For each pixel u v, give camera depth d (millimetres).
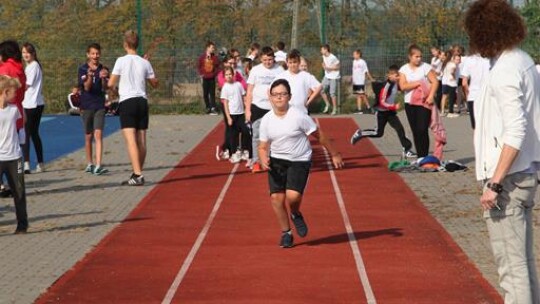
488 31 7145
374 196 15234
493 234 7297
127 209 14352
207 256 11125
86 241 12086
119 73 16656
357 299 9172
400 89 18328
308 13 35000
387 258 10883
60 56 35000
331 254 11125
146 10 34938
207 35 35062
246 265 10641
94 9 35438
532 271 7340
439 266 10445
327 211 13938
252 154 18203
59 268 10641
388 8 34500
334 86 33250
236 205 14539
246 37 35344
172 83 34938
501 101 7047
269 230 12594
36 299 9336
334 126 28766
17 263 10922
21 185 12539
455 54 31422
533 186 7234
